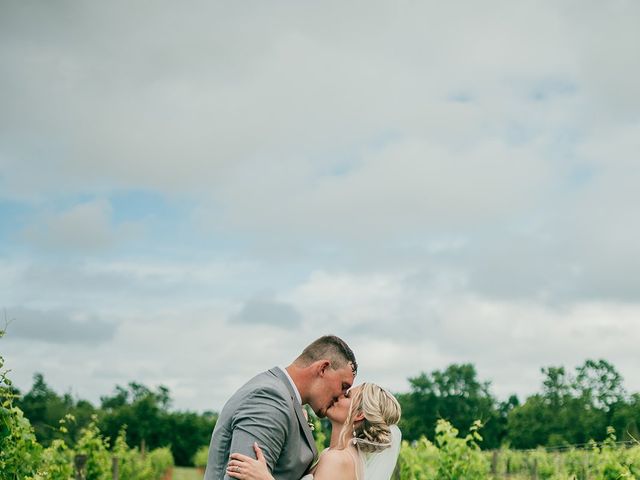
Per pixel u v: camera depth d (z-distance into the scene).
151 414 68.56
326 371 4.58
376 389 4.93
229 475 4.16
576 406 58.66
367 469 4.79
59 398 67.19
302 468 4.50
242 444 4.22
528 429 59.69
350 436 4.83
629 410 55.66
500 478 15.44
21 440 6.85
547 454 16.95
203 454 51.03
